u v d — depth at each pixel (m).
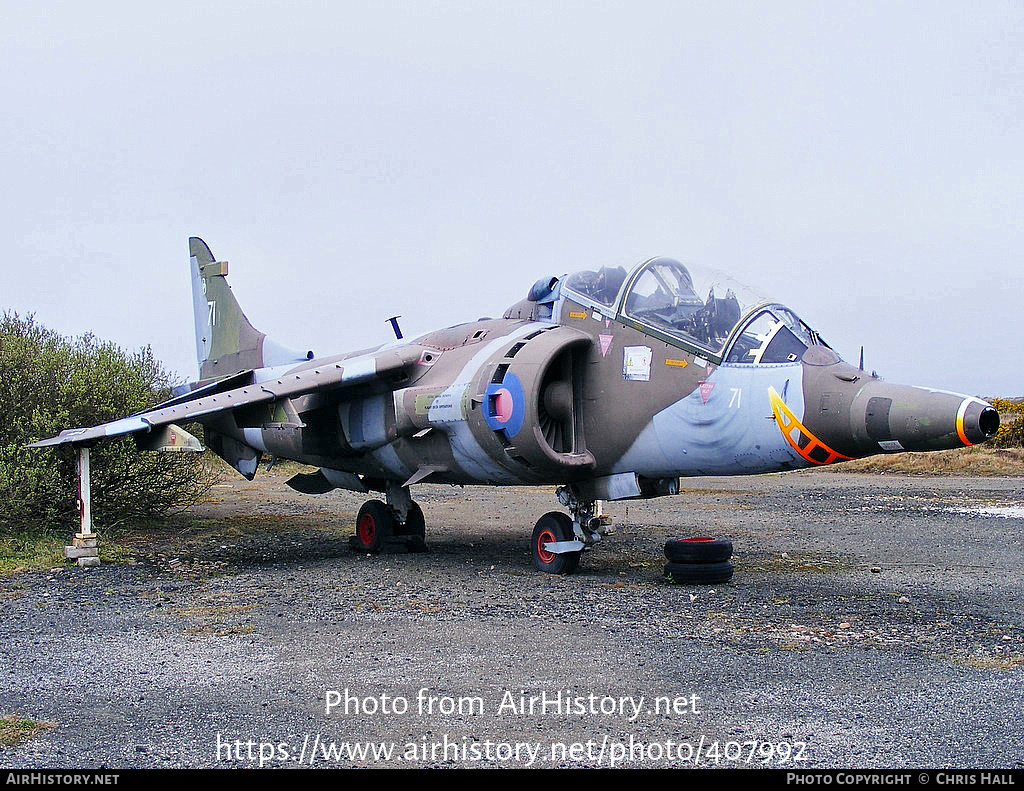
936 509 18.59
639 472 10.50
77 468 13.28
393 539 12.90
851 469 30.84
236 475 28.98
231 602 9.14
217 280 17.62
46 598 9.39
